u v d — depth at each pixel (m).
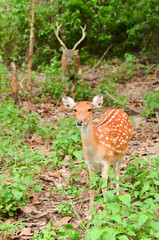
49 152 6.52
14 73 9.04
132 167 5.22
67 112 9.12
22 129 7.38
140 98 9.70
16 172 5.17
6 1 13.93
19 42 13.84
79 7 13.37
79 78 11.27
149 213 3.57
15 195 4.57
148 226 3.66
